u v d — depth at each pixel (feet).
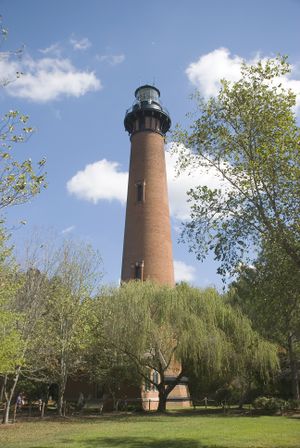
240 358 94.27
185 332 92.48
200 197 48.91
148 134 146.61
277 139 44.27
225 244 48.08
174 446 48.06
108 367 106.32
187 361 97.19
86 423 76.84
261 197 46.14
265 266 47.50
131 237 133.08
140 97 153.79
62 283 92.84
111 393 115.44
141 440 53.06
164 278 128.36
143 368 104.94
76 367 103.04
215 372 96.27
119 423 75.72
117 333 93.81
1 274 72.23
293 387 99.91
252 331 94.53
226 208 48.29
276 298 46.96
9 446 49.24
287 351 106.73
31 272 87.45
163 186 141.90
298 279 45.47
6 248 72.38
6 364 65.67
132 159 145.79
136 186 139.64
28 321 81.20
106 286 100.58
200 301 98.07
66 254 96.07
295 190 43.80
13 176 36.81
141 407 110.73
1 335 69.05
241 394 114.21
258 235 47.37
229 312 96.94
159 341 95.20
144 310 93.71
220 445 48.24
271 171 44.57
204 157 50.03
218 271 48.14
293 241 43.70
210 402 133.69
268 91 47.34
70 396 132.16
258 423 71.15
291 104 46.57
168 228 137.69
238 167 47.06
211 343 92.02
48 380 96.99
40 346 85.81
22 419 86.43
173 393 122.93
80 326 91.81
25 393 115.85
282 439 51.98
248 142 48.01
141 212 134.51
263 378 101.35
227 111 49.03
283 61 47.06
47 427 70.59
